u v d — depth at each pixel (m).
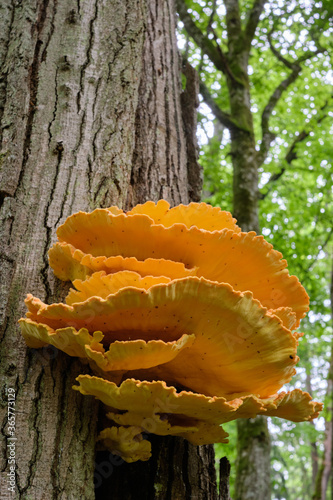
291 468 30.78
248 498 8.67
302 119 14.73
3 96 3.20
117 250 2.37
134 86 3.55
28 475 2.17
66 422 2.35
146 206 2.52
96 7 3.76
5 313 2.45
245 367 2.25
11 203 2.76
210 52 10.90
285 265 2.43
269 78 15.21
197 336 2.19
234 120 10.41
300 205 14.02
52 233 2.77
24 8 3.57
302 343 14.51
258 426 9.38
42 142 3.07
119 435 2.31
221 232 2.27
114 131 3.28
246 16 13.51
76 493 2.23
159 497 2.67
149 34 4.37
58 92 3.29
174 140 3.91
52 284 2.62
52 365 2.42
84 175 3.03
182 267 2.20
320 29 12.57
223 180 12.89
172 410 2.10
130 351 1.99
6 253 2.57
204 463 2.90
